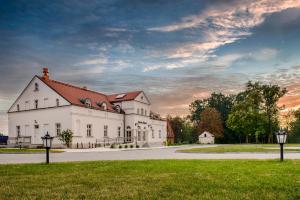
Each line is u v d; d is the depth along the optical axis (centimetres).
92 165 1495
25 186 899
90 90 6094
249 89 8138
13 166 1473
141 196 745
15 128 5344
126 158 2184
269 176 1049
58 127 4900
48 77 5281
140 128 6347
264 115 7981
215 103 11212
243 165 1407
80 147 4897
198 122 11662
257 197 720
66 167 1413
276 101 8006
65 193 791
